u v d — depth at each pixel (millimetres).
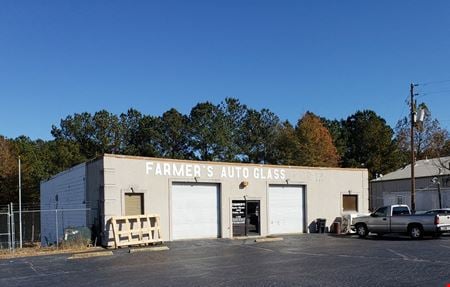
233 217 30906
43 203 41469
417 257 18453
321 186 35000
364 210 36750
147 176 27484
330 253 20781
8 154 63438
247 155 77125
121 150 72875
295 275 14758
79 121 73500
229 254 21234
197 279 14422
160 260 19594
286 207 33531
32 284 14625
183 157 72625
